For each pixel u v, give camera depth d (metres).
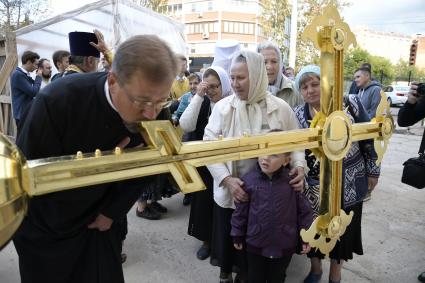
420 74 42.22
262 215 2.01
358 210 2.34
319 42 1.08
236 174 2.19
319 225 1.16
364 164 2.34
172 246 3.25
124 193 1.34
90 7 6.90
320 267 2.62
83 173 0.67
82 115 1.20
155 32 8.03
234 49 3.50
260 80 2.03
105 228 1.34
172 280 2.70
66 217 1.24
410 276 2.83
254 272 2.11
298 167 2.06
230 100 2.21
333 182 1.16
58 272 1.31
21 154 0.64
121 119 1.21
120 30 7.07
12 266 2.80
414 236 3.53
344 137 1.14
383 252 3.20
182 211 4.10
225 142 0.85
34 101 1.22
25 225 1.26
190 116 2.94
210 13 45.56
